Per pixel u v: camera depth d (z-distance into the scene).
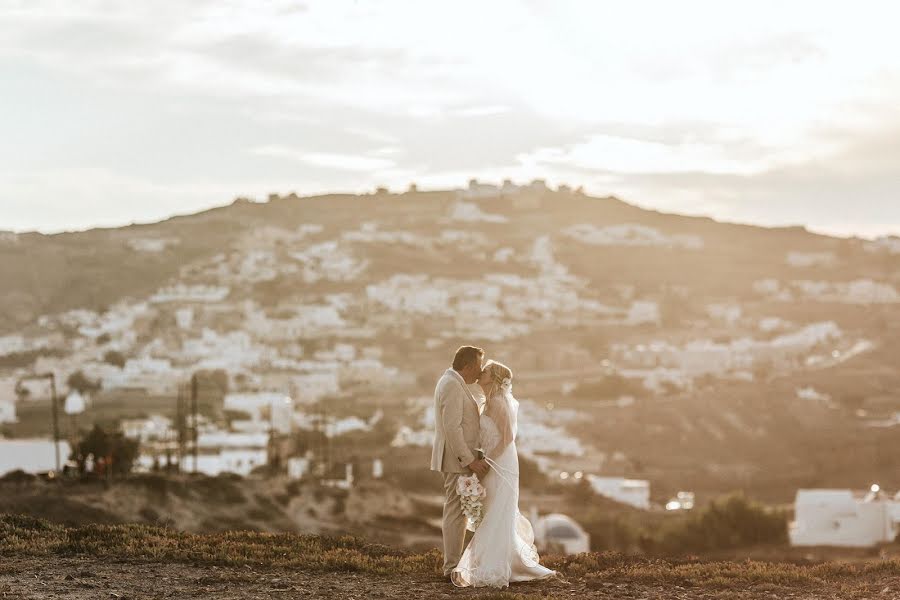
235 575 15.51
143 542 17.83
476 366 15.59
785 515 113.69
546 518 104.75
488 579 15.14
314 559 16.89
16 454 102.88
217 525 71.50
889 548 96.62
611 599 14.57
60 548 17.25
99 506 64.50
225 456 152.00
